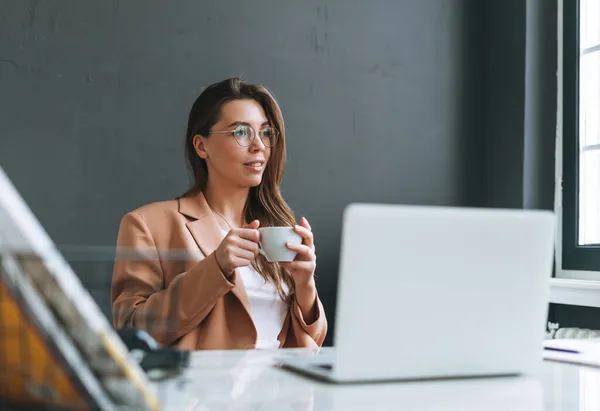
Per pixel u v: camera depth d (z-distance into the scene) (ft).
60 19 8.01
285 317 6.03
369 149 9.59
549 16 9.59
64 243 7.94
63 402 1.88
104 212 8.15
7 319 1.81
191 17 8.62
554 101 9.55
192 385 2.85
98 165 8.14
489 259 3.02
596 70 9.10
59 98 7.99
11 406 1.93
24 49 7.85
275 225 6.66
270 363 3.51
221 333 5.61
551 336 8.80
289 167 9.10
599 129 9.08
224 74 8.78
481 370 3.14
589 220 9.20
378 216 2.78
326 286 9.24
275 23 9.08
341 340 2.88
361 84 9.56
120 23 8.28
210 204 6.48
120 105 8.25
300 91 9.20
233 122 6.32
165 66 8.48
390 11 9.77
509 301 3.10
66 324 1.85
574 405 2.63
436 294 2.95
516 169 9.59
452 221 2.91
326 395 2.71
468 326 3.04
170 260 2.43
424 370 3.04
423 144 9.91
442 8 10.08
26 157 7.83
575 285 8.45
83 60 8.11
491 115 10.08
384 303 2.88
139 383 1.99
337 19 9.45
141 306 2.38
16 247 1.81
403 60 9.83
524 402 2.67
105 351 1.90
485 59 10.22
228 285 5.24
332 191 9.34
